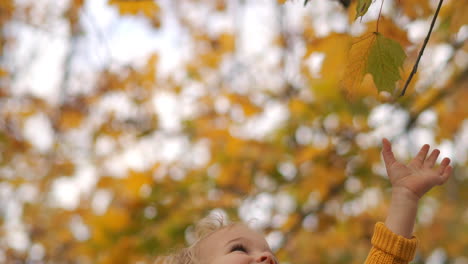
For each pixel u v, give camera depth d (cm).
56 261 660
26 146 724
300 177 579
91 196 642
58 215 691
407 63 277
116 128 669
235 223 280
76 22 652
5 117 717
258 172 592
